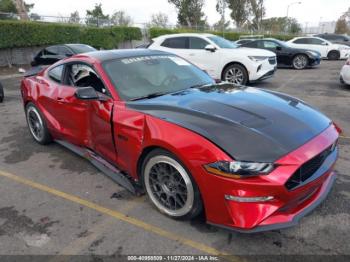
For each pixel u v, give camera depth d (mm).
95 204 3387
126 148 3242
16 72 15344
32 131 5246
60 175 4078
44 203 3449
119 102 3361
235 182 2416
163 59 4191
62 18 21766
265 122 2801
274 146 2516
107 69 3693
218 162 2453
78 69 4102
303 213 2660
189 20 43719
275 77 12273
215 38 10508
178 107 3043
